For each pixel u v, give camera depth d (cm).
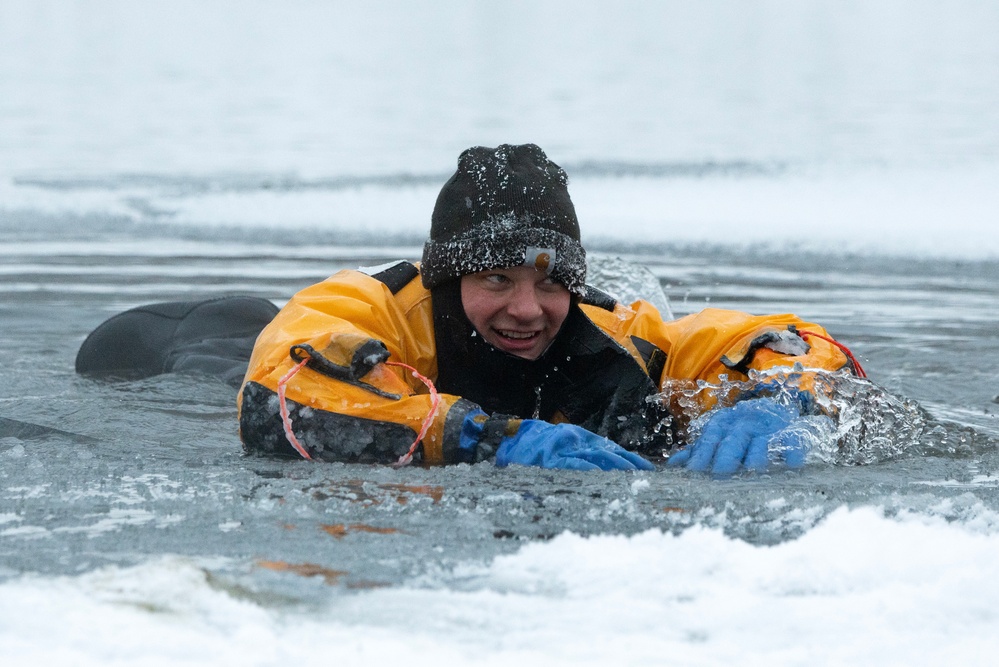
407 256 2916
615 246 3109
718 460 1028
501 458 1028
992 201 3659
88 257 2858
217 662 559
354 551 749
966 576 698
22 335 1908
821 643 609
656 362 1206
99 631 588
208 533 787
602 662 578
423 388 1130
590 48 10062
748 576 709
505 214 1077
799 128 5350
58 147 4903
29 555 726
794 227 3319
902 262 2894
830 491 941
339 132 5341
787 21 12775
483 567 720
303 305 1109
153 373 1578
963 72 7925
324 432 1030
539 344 1130
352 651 579
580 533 807
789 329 1229
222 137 5231
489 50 9888
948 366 1722
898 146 4688
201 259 2853
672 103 6412
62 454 1067
